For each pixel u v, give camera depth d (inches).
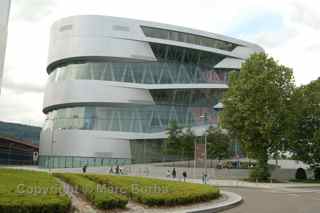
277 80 1940.2
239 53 3176.7
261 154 1979.6
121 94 2893.7
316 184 1915.6
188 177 2333.9
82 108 2925.7
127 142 2844.5
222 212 736.3
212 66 3203.7
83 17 2950.3
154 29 2987.2
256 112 1891.0
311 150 2132.1
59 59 3002.0
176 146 2603.3
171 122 2679.6
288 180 2156.7
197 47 3026.6
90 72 2935.5
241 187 1676.9
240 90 1936.5
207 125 2918.3
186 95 3043.8
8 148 3597.4
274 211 775.1
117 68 2955.2
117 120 2883.9
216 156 2539.4
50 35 3181.6
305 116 2140.7
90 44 2910.9
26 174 1109.1
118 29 2938.0
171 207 713.6
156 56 3056.1
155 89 2933.1
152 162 2854.3
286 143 2010.3
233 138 2069.4
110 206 633.0
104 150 2810.0
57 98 2984.7
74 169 2640.3
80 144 2819.9
